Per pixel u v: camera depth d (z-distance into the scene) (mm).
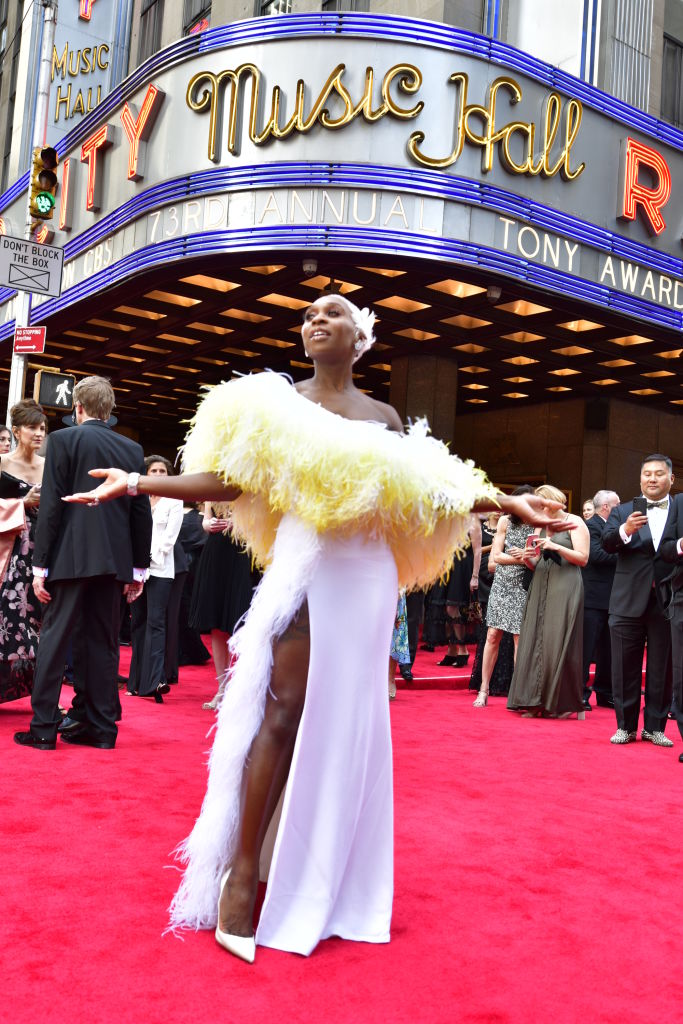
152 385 19266
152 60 12312
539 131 11633
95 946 2547
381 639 2770
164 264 11773
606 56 13828
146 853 3340
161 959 2498
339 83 10812
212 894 2715
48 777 4359
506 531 7953
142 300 13484
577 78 11984
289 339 14672
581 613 7590
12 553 5691
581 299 11945
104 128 13297
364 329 2871
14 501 5539
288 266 11617
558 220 11727
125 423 24391
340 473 2578
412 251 10727
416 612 9039
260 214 11039
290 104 11055
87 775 4445
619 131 12555
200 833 2719
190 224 11539
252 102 11164
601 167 12336
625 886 3330
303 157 10922
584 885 3318
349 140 10859
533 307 12820
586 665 8328
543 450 17719
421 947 2701
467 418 19219
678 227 13258
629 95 14109
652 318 12828
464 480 2814
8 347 16984
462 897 3135
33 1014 2150
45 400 8820
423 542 2873
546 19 13789
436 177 10805
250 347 15188
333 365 2879
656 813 4414
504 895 3176
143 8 19016
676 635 6152
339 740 2689
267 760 2684
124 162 12969
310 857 2686
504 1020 2262
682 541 6098
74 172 14438
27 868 3115
